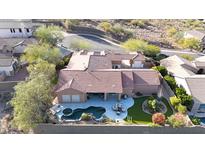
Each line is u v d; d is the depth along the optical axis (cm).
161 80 4722
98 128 3497
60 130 3512
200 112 4119
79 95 3984
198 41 7550
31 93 3431
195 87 4128
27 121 3325
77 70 4259
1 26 6244
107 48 6581
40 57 4841
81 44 6384
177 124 3406
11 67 4669
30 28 6331
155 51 6053
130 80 4222
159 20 10075
